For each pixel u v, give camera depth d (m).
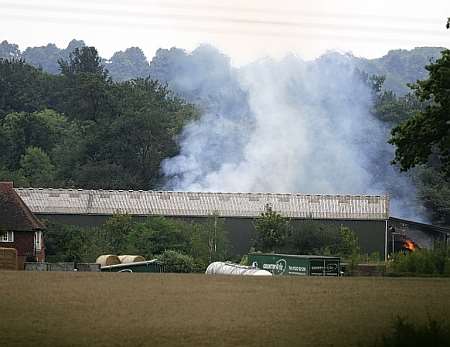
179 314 53.56
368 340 43.78
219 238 157.62
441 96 95.38
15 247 146.25
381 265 123.25
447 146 95.19
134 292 67.88
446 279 92.75
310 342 43.28
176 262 131.00
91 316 51.97
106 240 155.62
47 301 59.94
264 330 47.12
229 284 79.44
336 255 155.50
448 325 45.94
